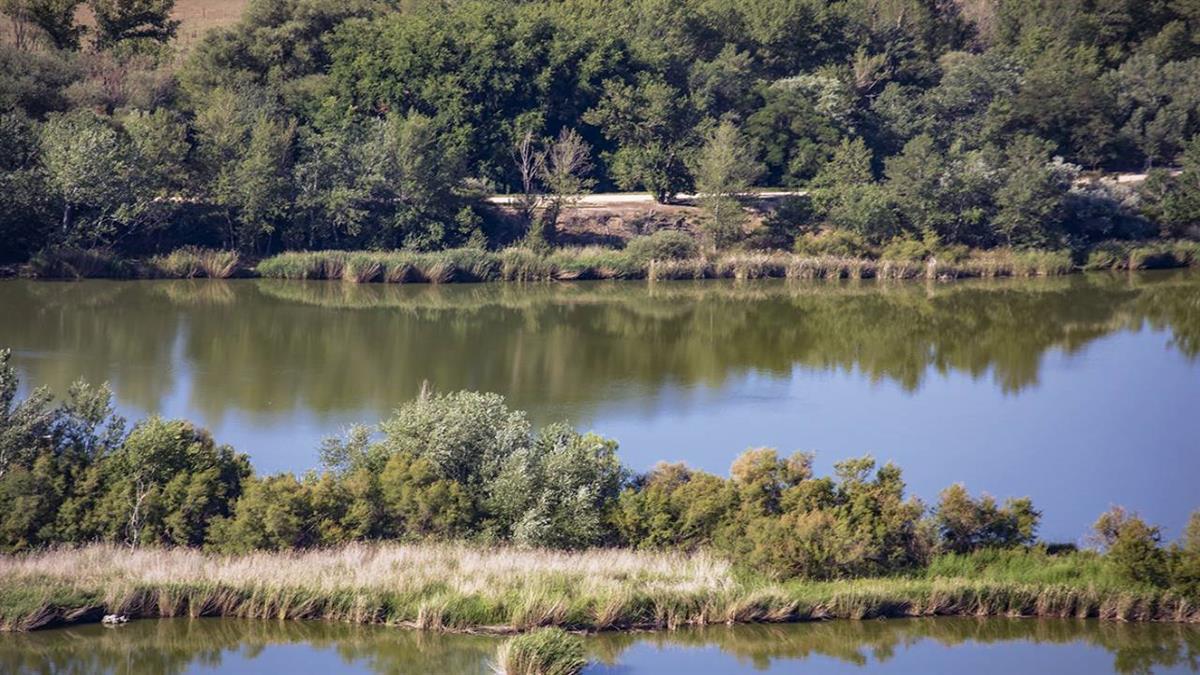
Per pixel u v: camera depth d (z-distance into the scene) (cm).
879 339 12862
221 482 6838
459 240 16138
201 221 15688
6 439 6806
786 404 10244
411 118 16325
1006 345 12688
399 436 7281
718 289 15438
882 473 7119
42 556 6391
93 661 5759
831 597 6291
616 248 16612
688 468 7706
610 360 11600
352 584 6231
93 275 14425
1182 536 7038
